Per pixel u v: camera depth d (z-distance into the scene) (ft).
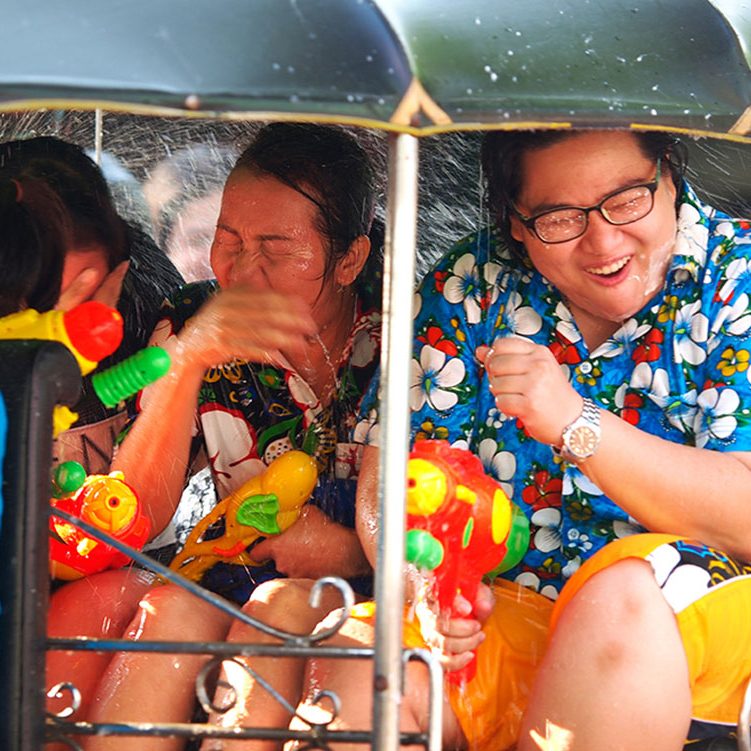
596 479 24.07
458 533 23.34
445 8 19.17
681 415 25.77
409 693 23.68
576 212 24.75
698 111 20.22
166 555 32.12
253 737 20.22
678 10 20.85
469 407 27.14
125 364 21.30
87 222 28.25
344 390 29.86
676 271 25.85
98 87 17.84
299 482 28.14
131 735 20.30
